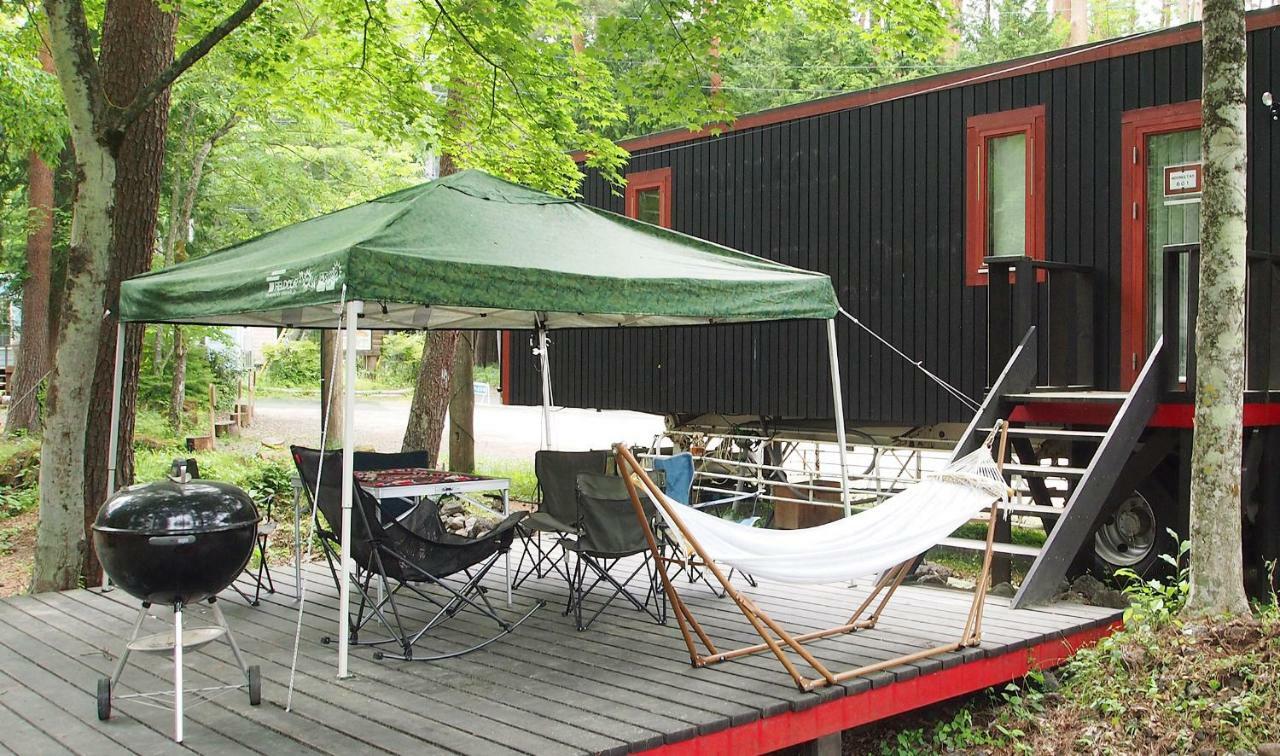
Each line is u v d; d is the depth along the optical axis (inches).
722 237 398.9
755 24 354.3
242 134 629.3
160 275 232.2
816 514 392.5
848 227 360.5
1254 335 249.3
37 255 598.5
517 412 1044.5
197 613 214.5
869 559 166.7
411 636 191.6
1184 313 285.7
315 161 650.8
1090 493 226.1
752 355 388.8
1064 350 295.6
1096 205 304.5
